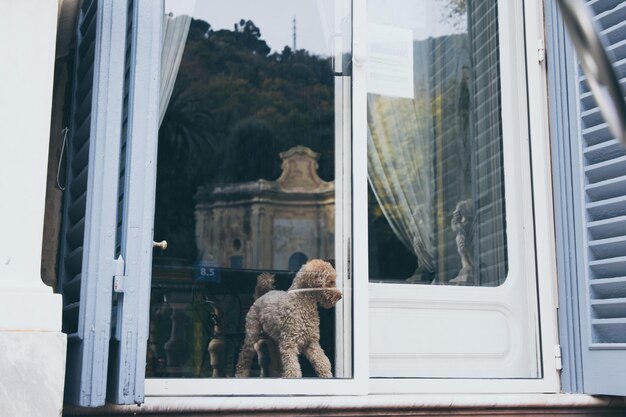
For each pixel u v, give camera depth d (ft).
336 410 8.67
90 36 8.57
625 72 9.48
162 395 8.48
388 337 9.89
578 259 9.87
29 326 7.13
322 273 9.42
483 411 9.29
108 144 7.63
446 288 10.20
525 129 10.69
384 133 10.37
